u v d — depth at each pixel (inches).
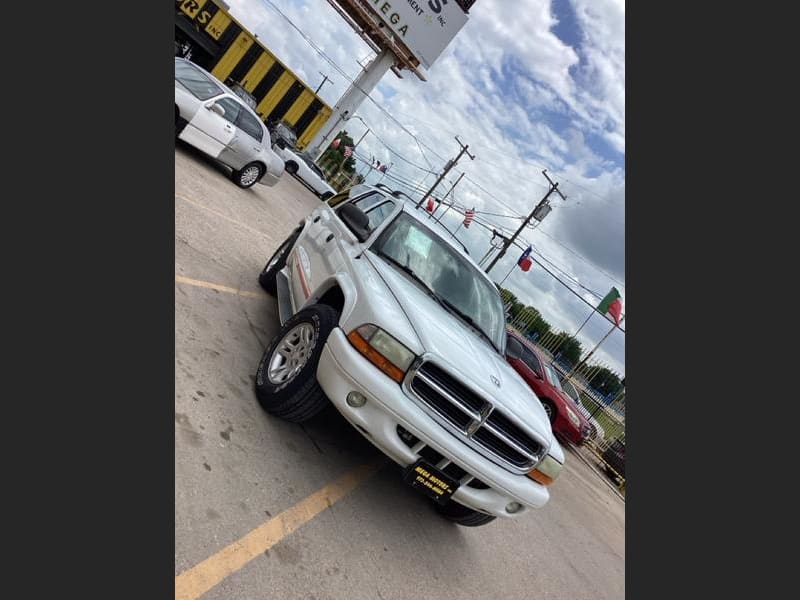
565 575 193.5
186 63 358.9
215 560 86.0
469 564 147.7
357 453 152.7
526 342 468.4
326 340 127.1
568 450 504.7
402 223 169.5
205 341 143.6
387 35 1200.2
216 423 116.4
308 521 111.6
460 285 170.9
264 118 1194.6
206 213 267.1
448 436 122.4
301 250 199.0
